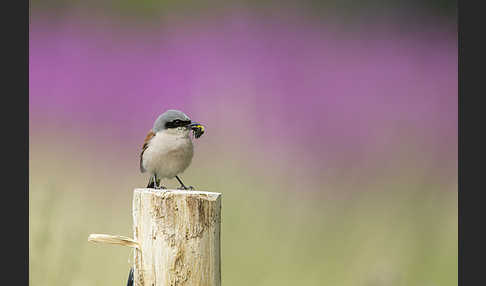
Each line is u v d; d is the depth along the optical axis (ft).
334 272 32.86
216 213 18.13
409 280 33.22
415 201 40.68
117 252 33.09
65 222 28.68
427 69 62.44
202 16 65.46
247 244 32.68
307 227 35.35
